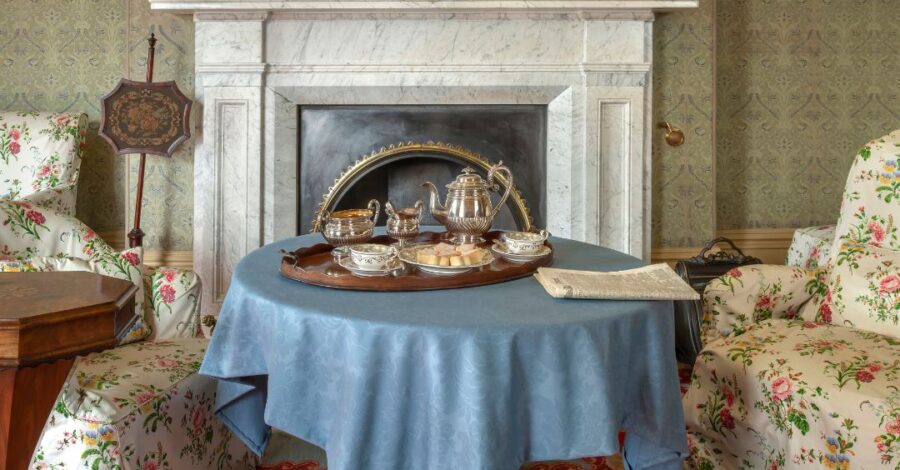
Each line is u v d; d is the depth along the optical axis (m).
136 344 1.71
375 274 1.37
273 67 2.88
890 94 3.26
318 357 1.17
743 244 3.30
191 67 3.01
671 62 3.08
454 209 1.67
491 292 1.33
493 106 3.05
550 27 2.91
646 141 2.98
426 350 1.08
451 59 2.91
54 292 1.12
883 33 3.23
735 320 1.94
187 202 3.02
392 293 1.31
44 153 2.75
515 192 3.07
